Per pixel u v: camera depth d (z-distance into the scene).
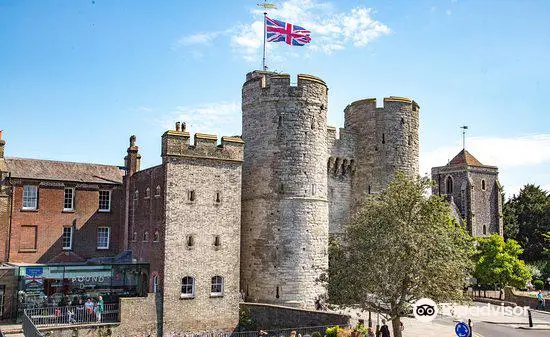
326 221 46.91
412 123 54.31
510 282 63.44
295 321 39.22
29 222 46.81
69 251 48.53
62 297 39.03
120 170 54.31
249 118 47.47
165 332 38.50
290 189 45.06
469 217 89.00
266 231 45.09
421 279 32.84
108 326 36.44
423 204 34.12
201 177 41.47
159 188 41.47
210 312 40.62
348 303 34.03
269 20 48.41
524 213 100.44
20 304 37.81
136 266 41.81
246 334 40.00
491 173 93.25
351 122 55.53
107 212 50.88
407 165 53.28
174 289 39.31
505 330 42.06
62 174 49.53
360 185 53.44
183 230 40.22
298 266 44.34
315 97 46.75
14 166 47.62
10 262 44.88
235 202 42.88
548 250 75.38
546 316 49.47
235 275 42.16
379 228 33.22
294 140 45.50
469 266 34.16
